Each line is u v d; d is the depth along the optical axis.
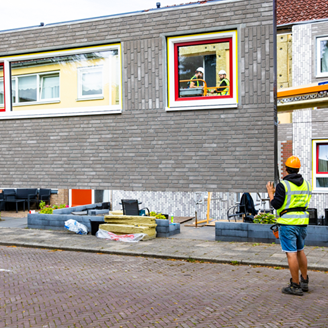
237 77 8.66
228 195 16.81
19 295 6.62
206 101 8.84
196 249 10.69
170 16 9.05
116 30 9.45
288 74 14.23
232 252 10.18
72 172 9.73
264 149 8.49
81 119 9.70
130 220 12.67
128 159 9.34
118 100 9.48
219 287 7.09
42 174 9.98
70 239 12.48
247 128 8.58
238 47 8.62
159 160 9.12
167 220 12.67
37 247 11.70
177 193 17.66
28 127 10.13
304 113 13.97
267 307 5.80
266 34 8.47
